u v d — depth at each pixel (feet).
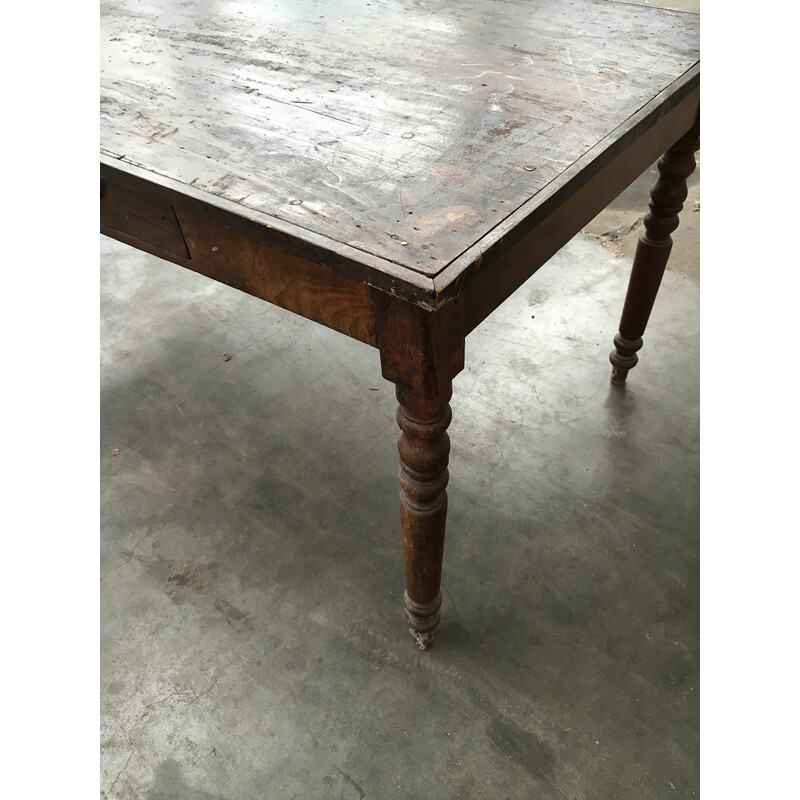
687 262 8.40
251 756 4.32
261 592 5.26
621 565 5.30
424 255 2.96
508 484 5.95
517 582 5.22
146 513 5.89
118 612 5.16
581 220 3.92
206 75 4.70
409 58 4.85
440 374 3.30
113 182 3.78
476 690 4.59
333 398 6.96
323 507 5.89
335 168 3.60
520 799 4.07
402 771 4.22
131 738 4.43
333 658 4.82
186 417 6.81
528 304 7.98
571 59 4.72
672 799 4.02
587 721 4.40
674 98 4.26
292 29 5.43
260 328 7.88
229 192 3.42
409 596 4.56
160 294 8.43
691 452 6.19
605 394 6.79
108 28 5.59
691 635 4.84
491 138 3.80
